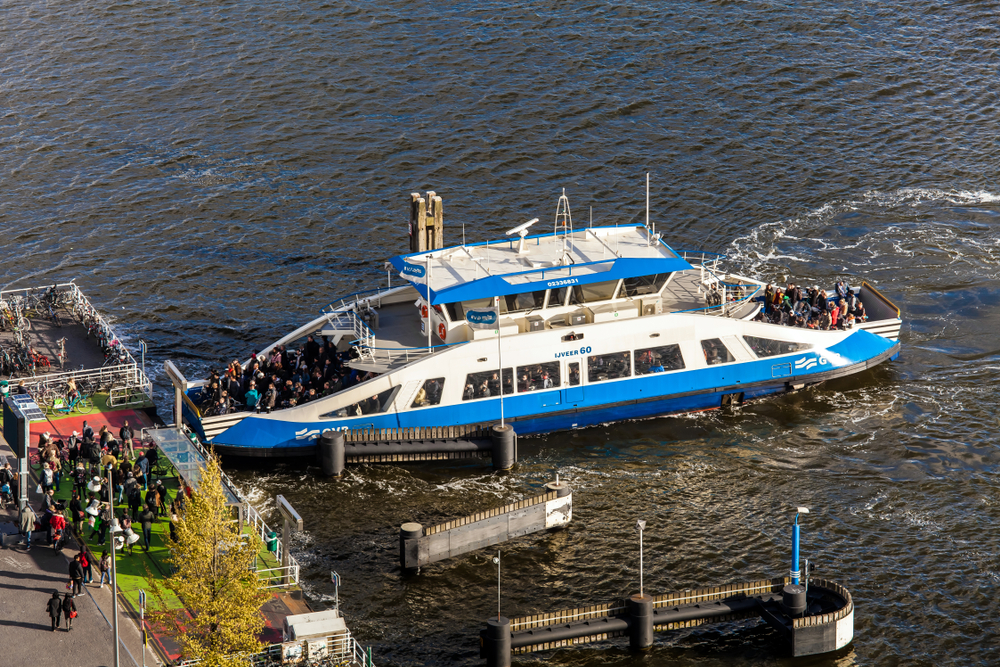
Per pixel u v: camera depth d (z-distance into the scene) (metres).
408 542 62.19
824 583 58.97
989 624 59.09
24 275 94.69
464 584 62.28
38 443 71.31
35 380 77.38
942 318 88.88
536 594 61.56
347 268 96.00
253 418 72.25
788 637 56.75
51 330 85.25
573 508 69.12
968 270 94.75
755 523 67.44
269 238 99.81
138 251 98.19
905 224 101.25
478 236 98.62
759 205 103.75
